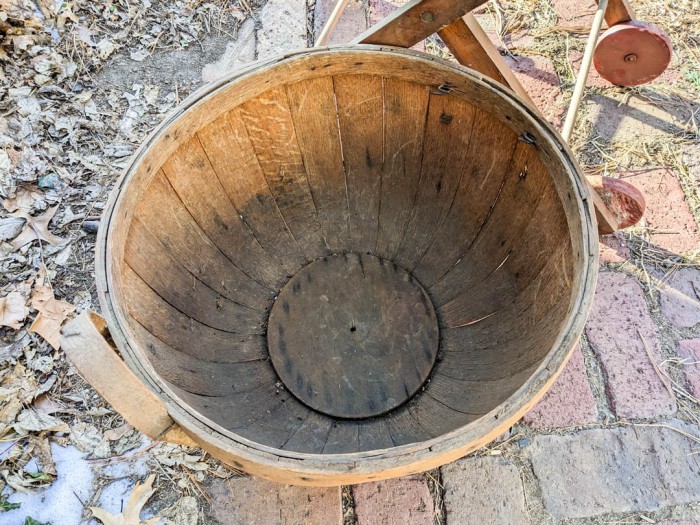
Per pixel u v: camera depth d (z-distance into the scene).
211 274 0.85
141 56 1.19
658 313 0.96
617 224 0.94
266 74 0.78
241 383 0.82
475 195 0.86
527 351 0.72
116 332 0.62
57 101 1.12
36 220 1.01
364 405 0.83
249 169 0.86
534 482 0.85
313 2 1.25
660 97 1.15
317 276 0.92
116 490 0.83
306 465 0.58
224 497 0.83
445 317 0.88
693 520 0.83
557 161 0.72
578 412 0.89
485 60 0.88
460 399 0.79
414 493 0.84
